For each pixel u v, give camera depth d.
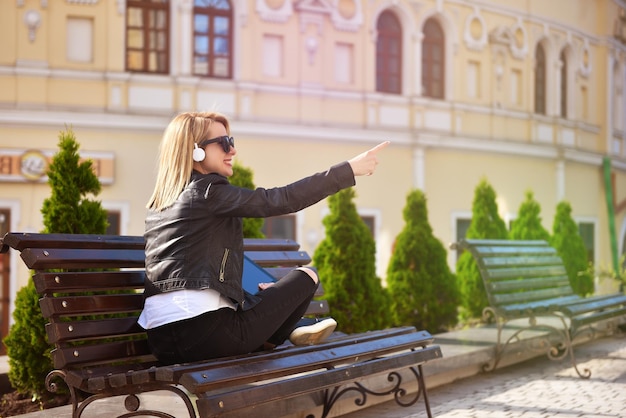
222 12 19.62
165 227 4.02
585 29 28.34
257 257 5.87
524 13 25.45
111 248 4.58
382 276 21.66
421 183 22.34
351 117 21.33
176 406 5.30
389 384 6.57
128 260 4.58
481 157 24.16
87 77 18.27
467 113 23.80
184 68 18.97
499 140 24.50
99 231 6.57
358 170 4.18
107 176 18.22
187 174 4.12
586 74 28.48
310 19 20.53
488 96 24.47
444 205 23.12
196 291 3.95
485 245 8.39
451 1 23.33
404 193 22.14
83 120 18.05
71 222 6.38
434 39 23.28
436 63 23.33
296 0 20.33
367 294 10.39
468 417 6.02
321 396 5.74
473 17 23.94
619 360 8.99
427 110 22.70
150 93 18.75
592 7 28.81
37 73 17.88
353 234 10.38
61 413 4.97
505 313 8.02
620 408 6.36
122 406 5.26
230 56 19.72
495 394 6.99
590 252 28.91
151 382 3.76
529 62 25.75
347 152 21.19
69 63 18.22
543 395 6.94
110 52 18.42
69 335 4.09
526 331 9.39
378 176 21.72
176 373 3.62
